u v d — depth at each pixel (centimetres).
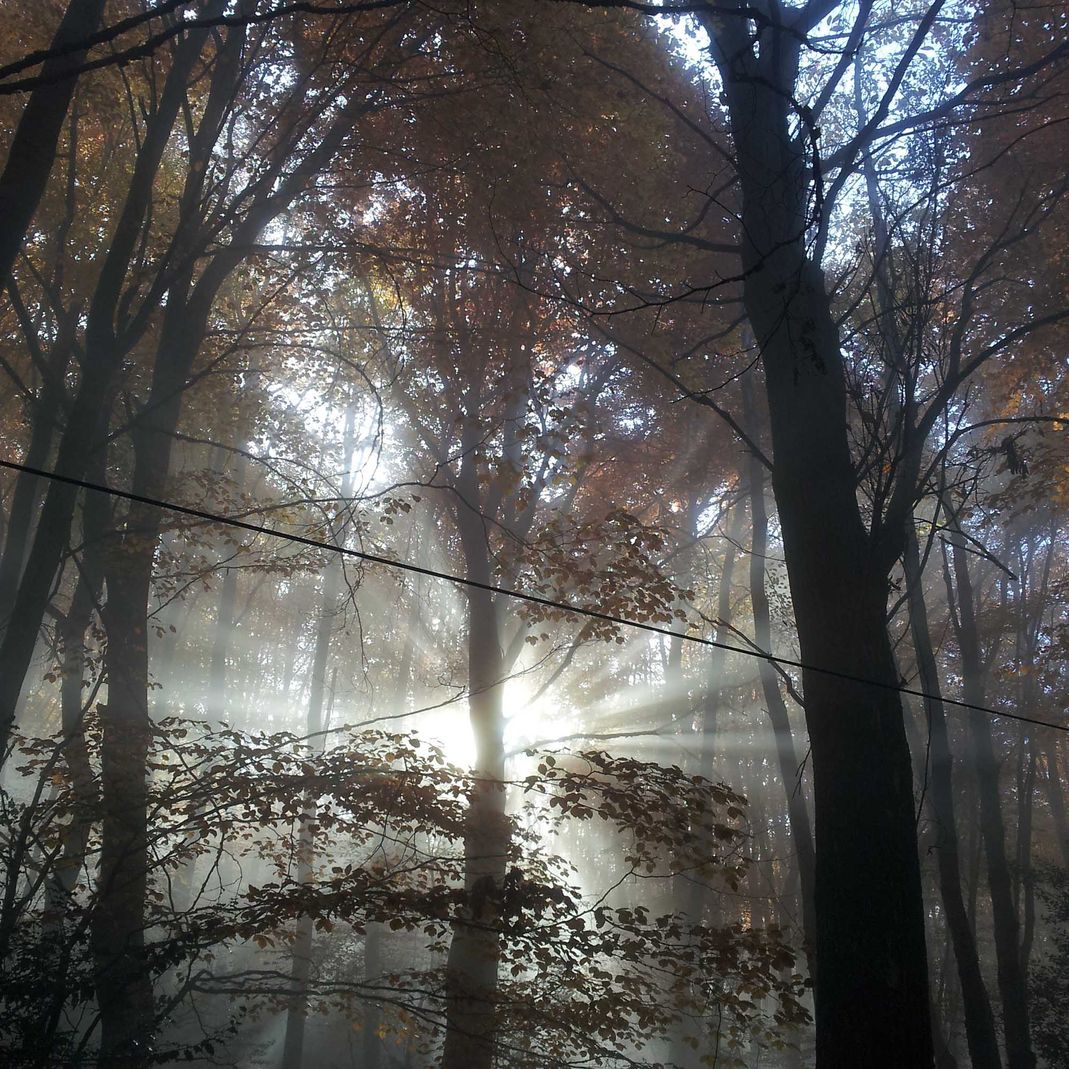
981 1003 1348
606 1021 923
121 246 1059
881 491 632
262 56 1194
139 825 880
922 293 722
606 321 1324
